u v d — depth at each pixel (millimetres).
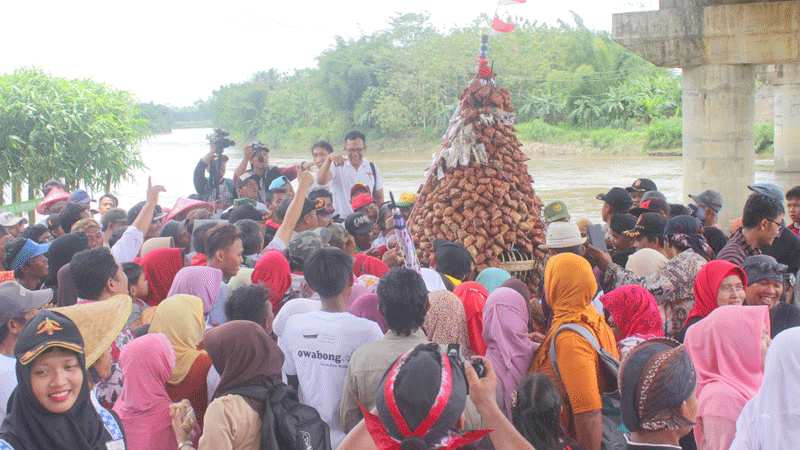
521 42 70312
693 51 13656
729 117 13688
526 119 64625
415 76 70250
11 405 3178
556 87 64500
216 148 10953
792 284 6109
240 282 5672
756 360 3914
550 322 5129
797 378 3117
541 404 3777
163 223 8367
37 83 16172
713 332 3986
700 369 4039
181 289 5367
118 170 17203
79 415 3121
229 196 10867
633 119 59531
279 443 3863
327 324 4348
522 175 7520
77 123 15984
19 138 15609
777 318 4602
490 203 7223
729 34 13414
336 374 4281
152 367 4168
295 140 79938
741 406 3789
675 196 27469
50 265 6160
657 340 3229
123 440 3379
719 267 4992
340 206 10023
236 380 3949
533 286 7336
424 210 7539
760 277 5129
